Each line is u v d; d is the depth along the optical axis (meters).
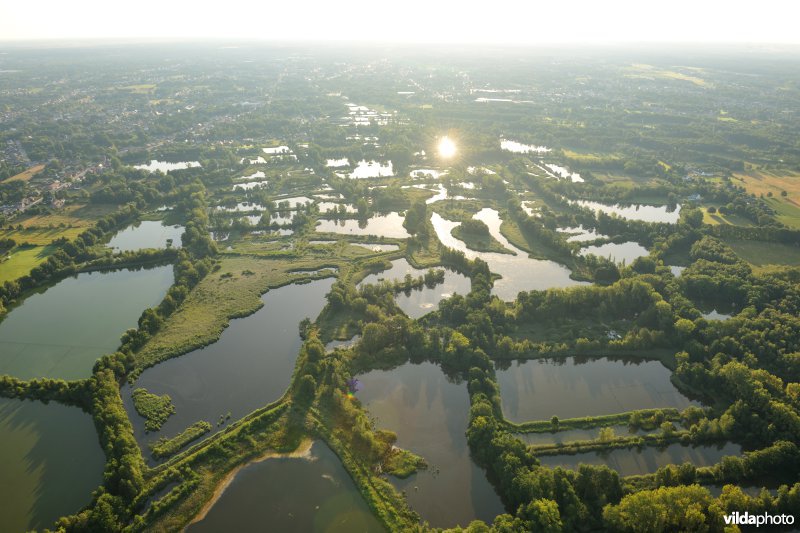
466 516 131.38
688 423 158.38
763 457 138.12
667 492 121.06
